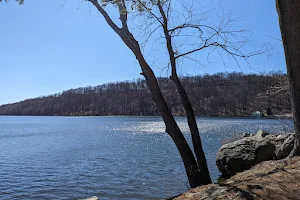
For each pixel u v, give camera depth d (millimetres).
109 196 12617
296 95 6336
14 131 57750
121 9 6195
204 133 43656
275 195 4301
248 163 10648
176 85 6676
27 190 13844
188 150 6328
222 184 5105
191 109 6551
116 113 133000
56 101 174625
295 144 6566
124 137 42719
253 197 4215
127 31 6273
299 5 6016
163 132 51906
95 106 151750
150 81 6371
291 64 6266
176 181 14734
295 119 6465
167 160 21453
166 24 6637
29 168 19172
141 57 6262
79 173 17328
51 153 26250
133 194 12766
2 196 12961
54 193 13320
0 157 24062
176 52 6879
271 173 5426
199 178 6180
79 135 47094
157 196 12359
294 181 4824
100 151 27266
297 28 6051
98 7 6324
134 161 21281
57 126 75188
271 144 10445
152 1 6352
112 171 17734
